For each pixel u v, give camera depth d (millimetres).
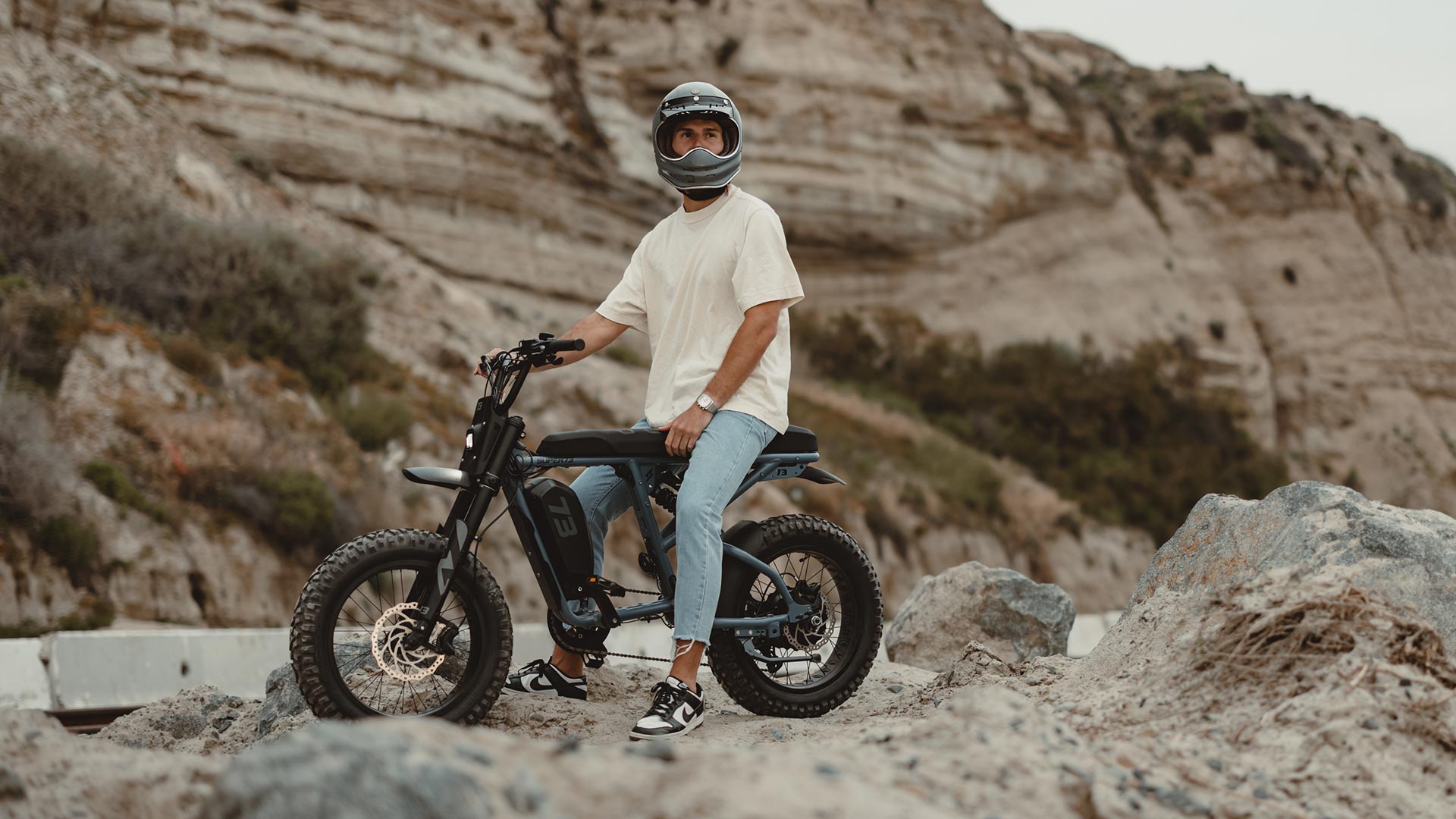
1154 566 4906
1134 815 2805
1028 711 3146
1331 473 43469
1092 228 43969
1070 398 39969
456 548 4133
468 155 30297
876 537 27547
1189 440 41094
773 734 4320
